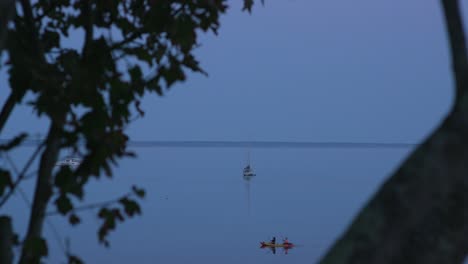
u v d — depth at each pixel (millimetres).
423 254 6324
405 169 6504
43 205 12500
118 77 13258
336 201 184375
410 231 6363
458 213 6289
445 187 6336
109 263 88438
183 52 13602
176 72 13453
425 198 6355
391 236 6391
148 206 164750
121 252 98000
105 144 12258
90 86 12359
